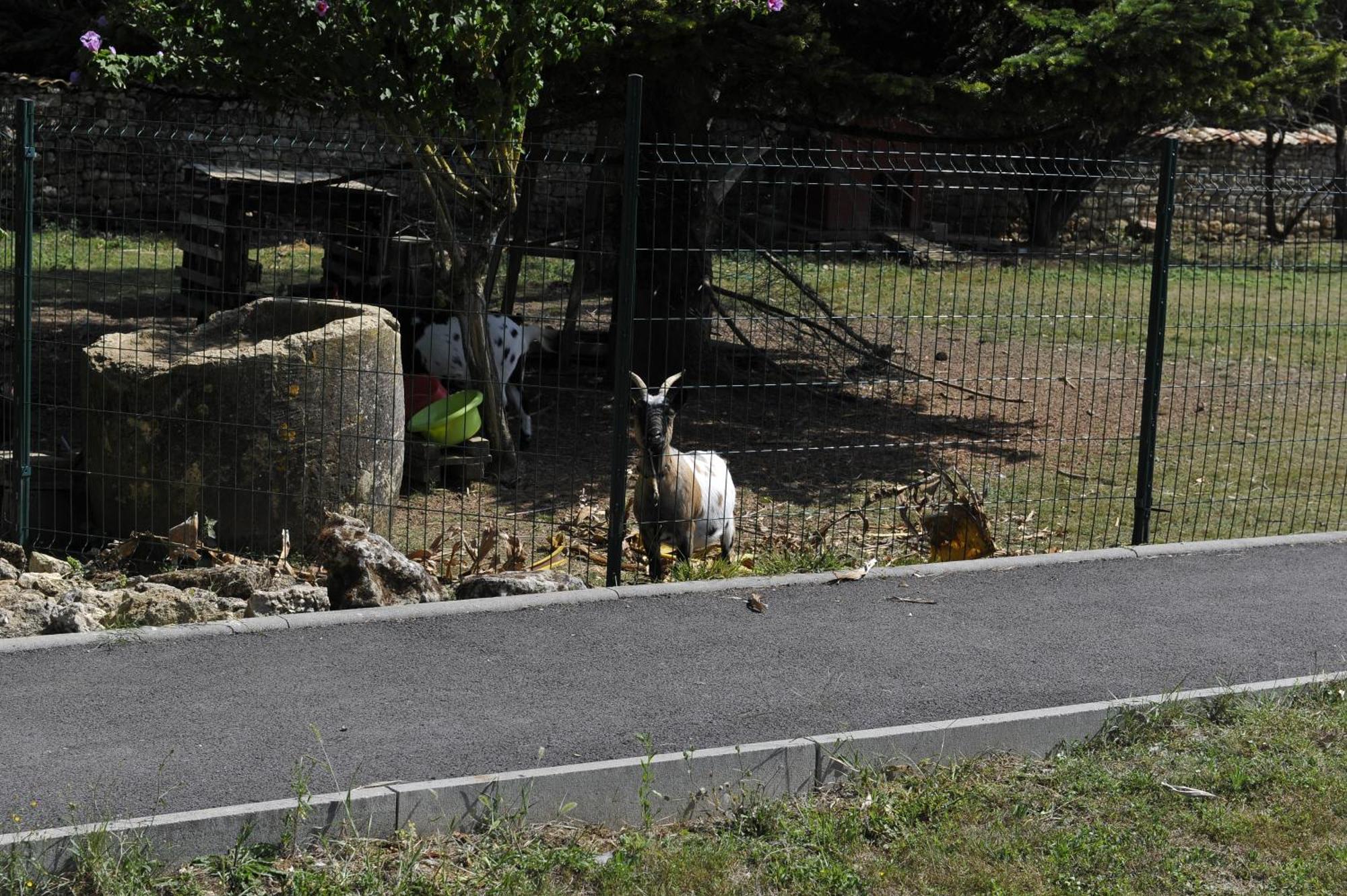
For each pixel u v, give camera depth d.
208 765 4.78
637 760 4.85
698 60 10.56
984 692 5.79
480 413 10.00
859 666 6.04
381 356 8.27
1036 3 11.83
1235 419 12.09
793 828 4.62
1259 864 4.45
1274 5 11.09
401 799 4.48
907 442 11.79
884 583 7.24
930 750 5.22
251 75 8.59
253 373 7.73
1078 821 4.73
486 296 9.68
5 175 9.27
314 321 9.27
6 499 8.00
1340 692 5.82
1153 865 4.45
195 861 4.22
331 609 6.57
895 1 11.66
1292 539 8.24
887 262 21.00
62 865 4.08
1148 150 29.77
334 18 8.07
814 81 10.77
